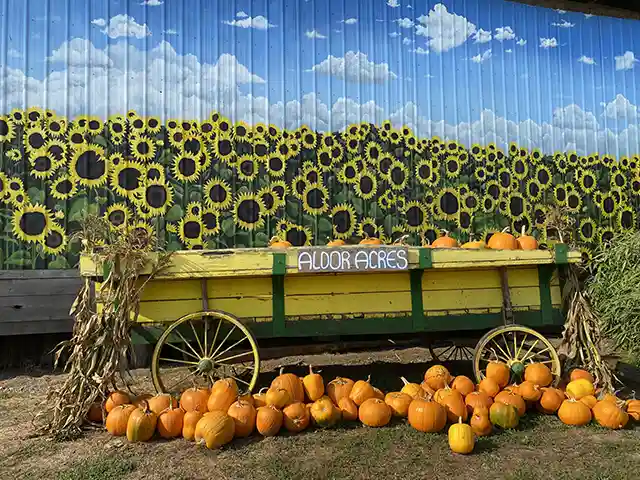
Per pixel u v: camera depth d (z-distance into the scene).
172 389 4.78
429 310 4.52
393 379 5.35
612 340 5.52
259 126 6.54
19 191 5.88
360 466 3.28
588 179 7.67
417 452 3.49
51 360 6.10
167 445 3.62
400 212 6.94
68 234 5.97
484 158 7.25
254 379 4.16
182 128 6.32
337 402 4.07
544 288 4.73
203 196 6.34
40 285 5.82
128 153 6.16
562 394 4.20
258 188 6.51
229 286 4.26
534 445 3.63
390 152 6.93
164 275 4.05
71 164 6.01
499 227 7.27
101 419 4.02
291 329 4.32
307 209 6.64
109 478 3.12
